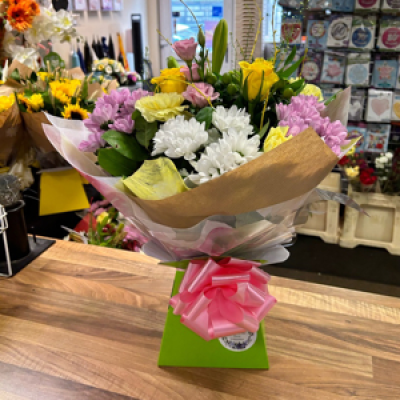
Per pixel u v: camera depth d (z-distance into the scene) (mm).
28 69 1600
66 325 938
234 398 771
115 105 736
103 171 795
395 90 2543
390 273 2461
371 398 769
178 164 689
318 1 2406
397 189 2543
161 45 5000
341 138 695
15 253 1147
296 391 785
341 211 2973
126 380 806
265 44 2387
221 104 750
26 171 1499
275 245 832
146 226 724
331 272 2463
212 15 4812
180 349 827
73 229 1646
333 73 2555
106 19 3900
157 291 1051
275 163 582
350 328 935
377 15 2457
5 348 870
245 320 771
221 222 655
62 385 791
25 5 1710
